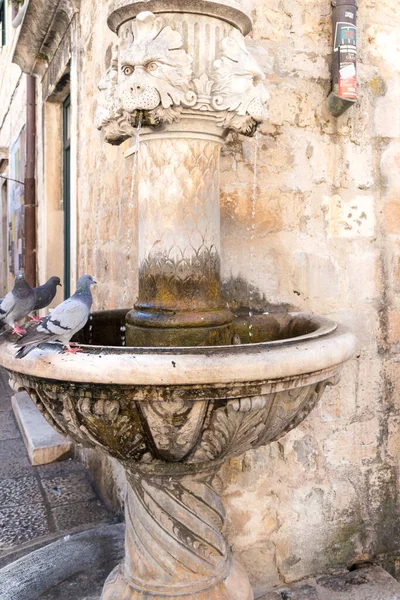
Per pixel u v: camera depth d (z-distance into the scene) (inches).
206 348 62.0
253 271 108.2
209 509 84.3
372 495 119.9
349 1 107.3
